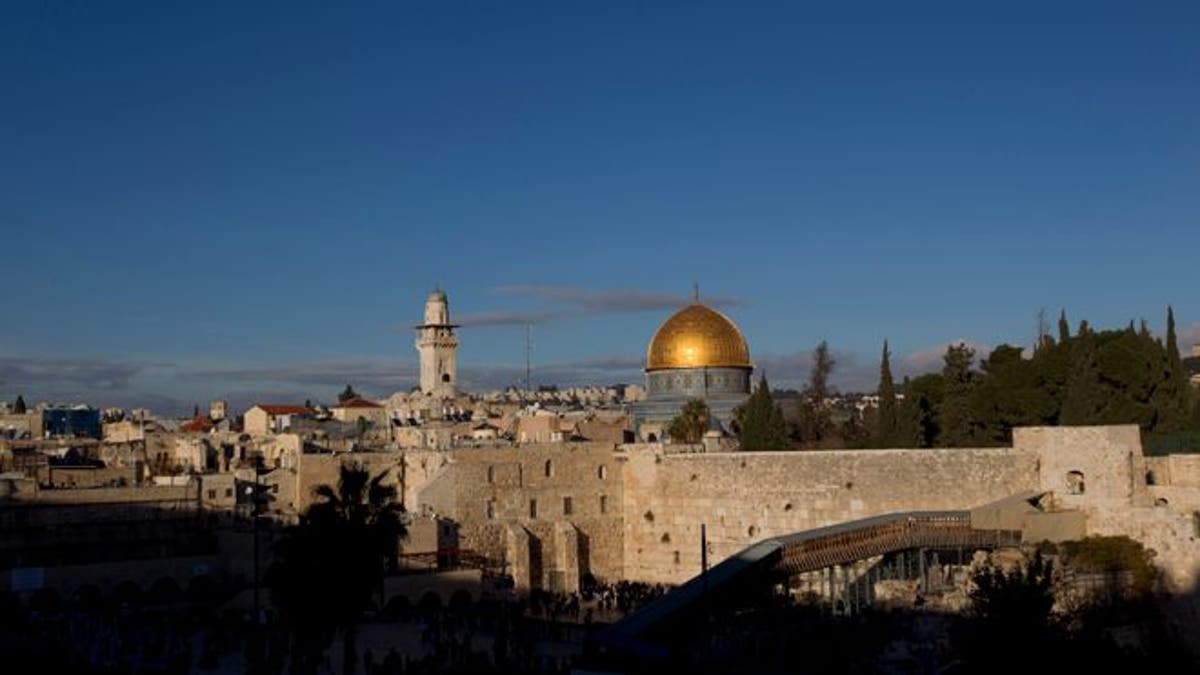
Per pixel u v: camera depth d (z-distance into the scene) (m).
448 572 107.38
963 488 101.00
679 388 156.38
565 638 93.25
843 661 72.25
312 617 72.31
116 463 137.50
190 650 79.69
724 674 69.25
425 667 77.38
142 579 104.75
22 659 76.62
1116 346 109.38
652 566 122.38
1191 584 84.56
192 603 104.38
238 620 94.44
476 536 118.00
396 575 105.19
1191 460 93.44
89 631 84.19
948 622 74.75
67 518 108.06
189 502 115.25
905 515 91.00
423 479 121.62
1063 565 82.62
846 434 149.25
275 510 116.62
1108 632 74.50
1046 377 111.81
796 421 158.25
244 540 107.06
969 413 118.94
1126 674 61.97
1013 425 113.69
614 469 126.25
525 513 121.19
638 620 72.44
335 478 119.56
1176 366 111.56
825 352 155.88
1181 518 85.81
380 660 82.88
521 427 167.00
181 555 110.94
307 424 188.00
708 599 75.06
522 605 109.62
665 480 121.88
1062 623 65.62
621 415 183.62
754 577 78.75
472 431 167.00
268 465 133.12
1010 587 61.56
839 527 88.44
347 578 72.25
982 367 129.00
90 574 102.00
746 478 115.00
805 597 88.19
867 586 91.00
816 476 110.19
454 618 98.81
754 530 114.00
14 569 98.88
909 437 120.62
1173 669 73.31
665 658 68.50
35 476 118.69
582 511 123.88
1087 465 91.44
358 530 73.19
